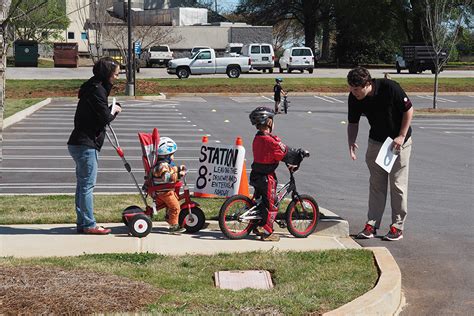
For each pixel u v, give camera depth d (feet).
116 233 28.27
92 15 176.04
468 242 28.73
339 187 41.98
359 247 26.68
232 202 27.43
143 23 205.16
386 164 27.71
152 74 165.58
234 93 129.80
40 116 86.28
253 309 19.03
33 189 40.75
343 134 73.61
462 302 21.77
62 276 20.93
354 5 218.38
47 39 222.28
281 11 252.42
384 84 27.84
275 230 29.63
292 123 85.30
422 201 37.58
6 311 18.19
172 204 28.07
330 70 194.59
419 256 26.68
